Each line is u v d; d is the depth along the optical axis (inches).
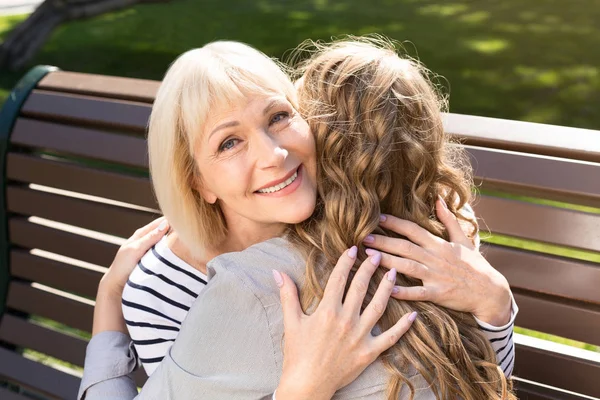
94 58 355.9
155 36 380.2
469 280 56.6
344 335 51.7
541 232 68.3
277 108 55.7
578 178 66.2
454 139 71.2
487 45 329.7
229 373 53.3
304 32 366.9
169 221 61.4
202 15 405.4
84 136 89.0
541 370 70.0
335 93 57.9
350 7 400.2
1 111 94.1
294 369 51.5
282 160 54.7
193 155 57.2
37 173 92.4
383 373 53.2
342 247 55.4
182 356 54.1
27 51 359.6
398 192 58.7
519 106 271.4
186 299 64.9
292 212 56.1
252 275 54.1
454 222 60.0
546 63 306.3
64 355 92.7
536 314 69.7
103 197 88.4
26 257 94.8
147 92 86.4
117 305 69.2
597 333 67.3
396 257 55.6
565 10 364.8
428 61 316.5
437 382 53.7
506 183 68.6
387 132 57.1
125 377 66.7
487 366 56.2
